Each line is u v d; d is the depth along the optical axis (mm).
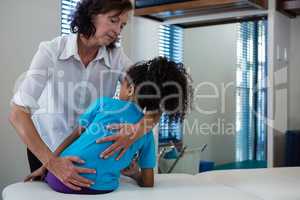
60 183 1211
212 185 1400
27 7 2373
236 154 2666
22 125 1260
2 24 2244
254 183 1530
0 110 2270
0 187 2289
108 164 1213
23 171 2412
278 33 2553
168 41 2885
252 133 2627
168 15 2824
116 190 1275
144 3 2793
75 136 1354
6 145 2314
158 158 2570
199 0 2580
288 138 2566
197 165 2691
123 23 1357
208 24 2746
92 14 1325
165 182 1436
